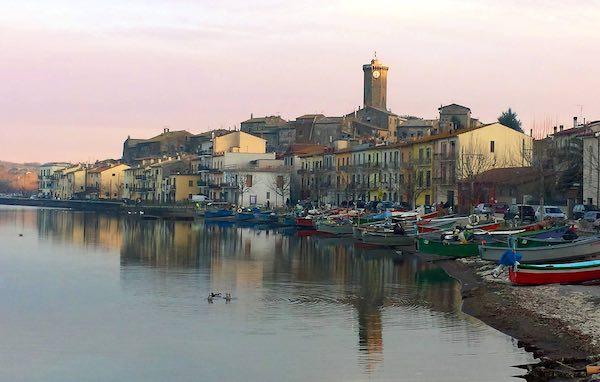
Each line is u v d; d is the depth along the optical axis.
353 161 174.62
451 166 137.62
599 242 64.56
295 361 38.16
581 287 54.34
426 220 99.50
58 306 53.47
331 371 36.28
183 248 99.38
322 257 86.38
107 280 66.69
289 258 85.44
